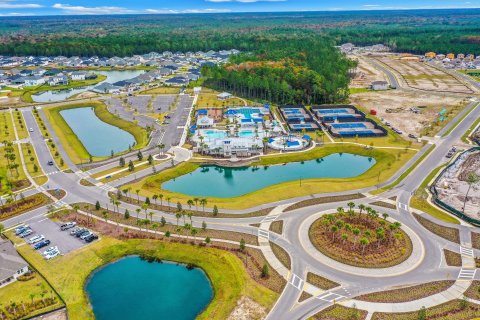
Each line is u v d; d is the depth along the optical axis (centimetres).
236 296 10556
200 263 12050
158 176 17875
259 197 15825
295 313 9900
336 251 12244
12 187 16475
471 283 10888
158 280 11494
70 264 11862
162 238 13088
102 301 10688
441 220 13988
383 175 17675
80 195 15900
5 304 10275
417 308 10006
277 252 12269
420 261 11800
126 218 14188
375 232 13125
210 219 14188
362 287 10769
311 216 14288
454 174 17725
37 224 13888
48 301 10394
